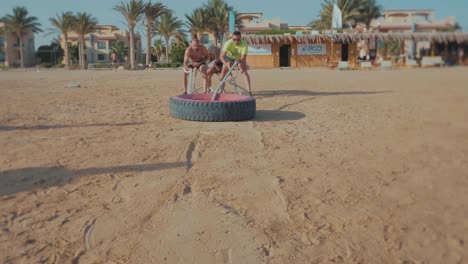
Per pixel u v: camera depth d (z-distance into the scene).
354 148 5.14
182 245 2.71
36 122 6.87
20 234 2.81
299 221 3.06
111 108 8.65
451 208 3.28
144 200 3.42
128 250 2.65
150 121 6.98
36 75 28.09
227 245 2.71
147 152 4.86
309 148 5.14
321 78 21.16
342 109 8.60
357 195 3.55
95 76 25.12
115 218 3.08
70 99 10.46
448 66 37.16
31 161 4.44
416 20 38.09
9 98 10.66
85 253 2.61
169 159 4.58
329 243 2.75
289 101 9.98
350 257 2.58
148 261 2.53
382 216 3.14
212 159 4.61
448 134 5.97
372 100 10.29
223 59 9.55
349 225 3.00
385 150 5.04
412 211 3.23
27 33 72.38
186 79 10.05
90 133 5.96
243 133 5.97
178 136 5.72
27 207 3.24
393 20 49.31
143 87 14.89
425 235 2.85
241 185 3.78
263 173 4.12
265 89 13.56
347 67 36.06
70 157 4.62
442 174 4.09
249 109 7.10
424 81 17.97
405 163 4.48
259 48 42.81
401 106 9.11
